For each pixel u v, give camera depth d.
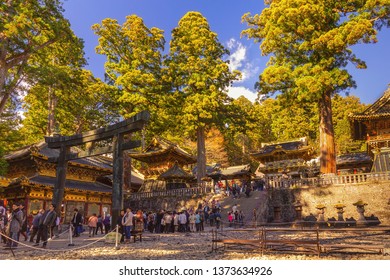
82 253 11.15
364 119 33.50
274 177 30.36
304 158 49.28
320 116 35.00
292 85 34.91
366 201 25.75
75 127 45.84
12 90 27.09
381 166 31.31
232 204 30.22
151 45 46.47
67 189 28.30
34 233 15.25
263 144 53.47
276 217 27.41
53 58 37.34
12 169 29.77
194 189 35.56
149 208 37.03
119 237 14.33
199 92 45.78
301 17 31.50
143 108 43.16
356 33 27.94
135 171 55.00
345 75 29.70
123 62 45.12
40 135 46.25
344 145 60.22
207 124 45.72
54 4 26.41
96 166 33.41
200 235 18.50
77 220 19.44
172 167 42.59
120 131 16.36
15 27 23.39
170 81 46.56
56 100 41.75
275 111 39.59
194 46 45.84
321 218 25.06
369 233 17.80
